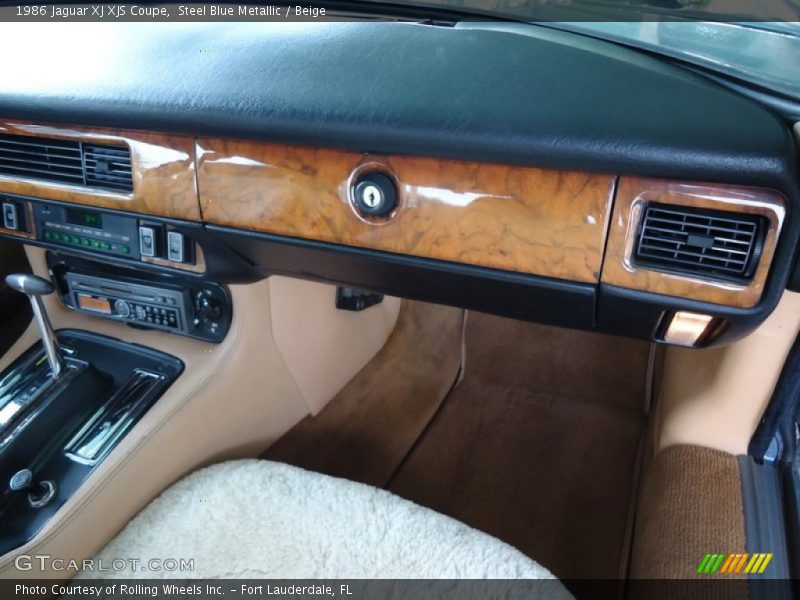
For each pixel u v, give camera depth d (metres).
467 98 0.75
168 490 1.09
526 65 0.81
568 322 0.90
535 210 0.75
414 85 0.79
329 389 1.61
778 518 0.93
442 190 0.78
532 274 0.79
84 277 1.26
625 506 1.36
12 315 1.48
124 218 0.99
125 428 1.09
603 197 0.72
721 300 0.72
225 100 0.82
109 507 1.02
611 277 0.75
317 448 1.49
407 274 0.90
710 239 0.69
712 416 1.04
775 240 0.67
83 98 0.88
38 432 1.06
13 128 0.96
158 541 1.00
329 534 1.00
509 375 1.71
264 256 0.98
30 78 0.93
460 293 0.92
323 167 0.82
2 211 1.07
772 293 0.70
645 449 1.46
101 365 1.23
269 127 0.80
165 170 0.90
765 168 0.64
